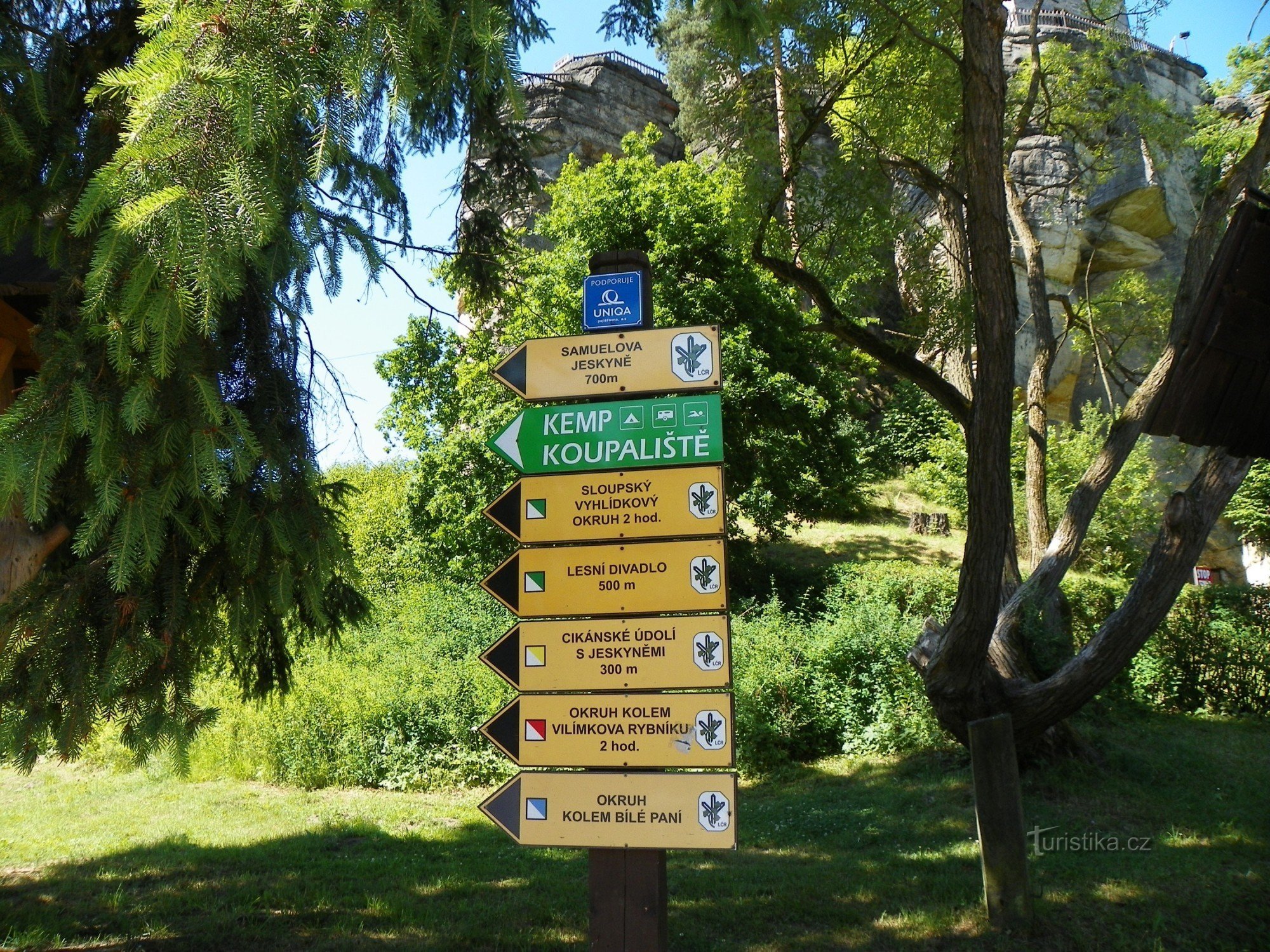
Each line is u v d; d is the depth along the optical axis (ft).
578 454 14.73
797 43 34.50
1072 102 49.70
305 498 15.69
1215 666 41.96
